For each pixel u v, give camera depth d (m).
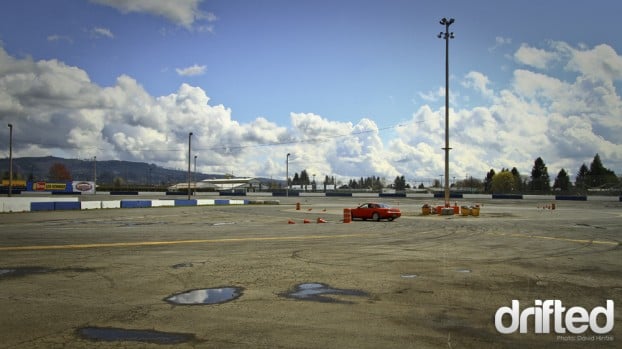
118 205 49.47
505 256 13.49
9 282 9.54
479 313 7.21
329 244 16.48
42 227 23.88
